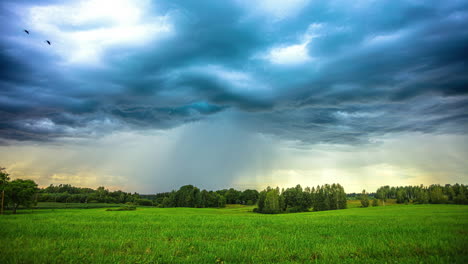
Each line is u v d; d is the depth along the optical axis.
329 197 141.88
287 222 35.59
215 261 13.42
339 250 15.35
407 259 13.16
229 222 35.25
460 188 158.12
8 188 72.12
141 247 16.36
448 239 18.28
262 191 135.88
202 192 164.75
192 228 27.95
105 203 173.62
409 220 36.00
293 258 14.30
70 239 19.17
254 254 14.64
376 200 151.50
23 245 16.30
